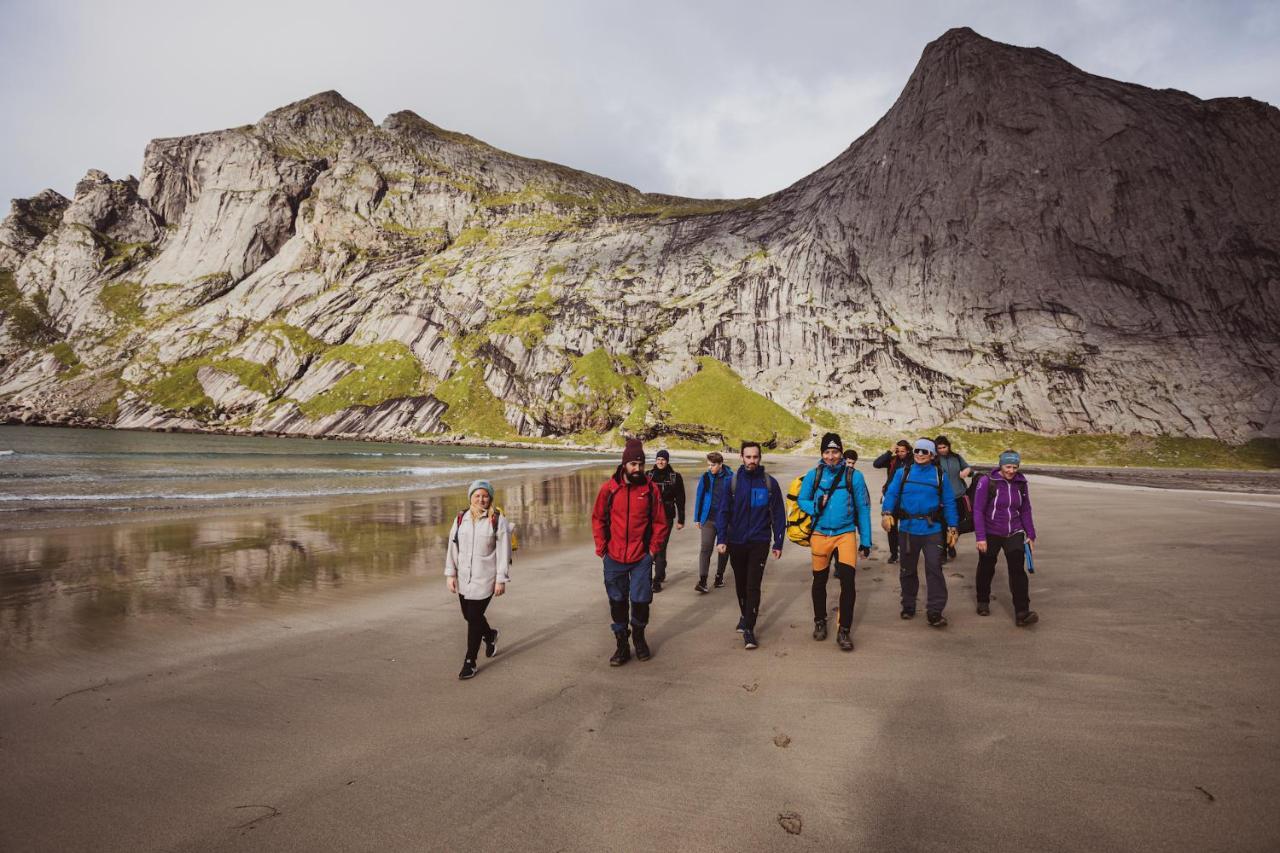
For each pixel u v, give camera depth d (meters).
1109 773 3.46
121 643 6.55
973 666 5.34
